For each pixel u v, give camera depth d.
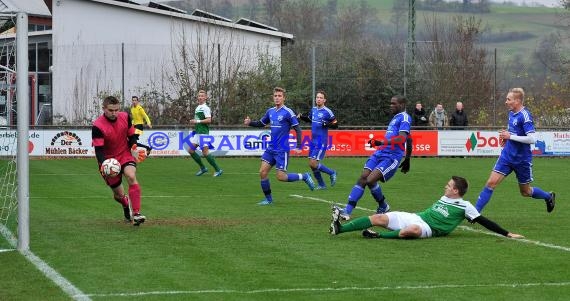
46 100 75.81
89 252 20.34
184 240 22.27
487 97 64.50
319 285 16.69
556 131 59.28
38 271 17.98
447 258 19.64
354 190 26.20
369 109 63.59
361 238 22.53
